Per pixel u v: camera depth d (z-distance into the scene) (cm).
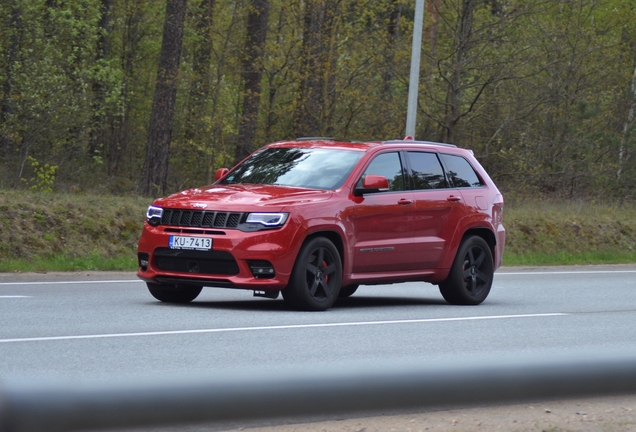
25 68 2617
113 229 1850
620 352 479
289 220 1025
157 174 2681
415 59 2170
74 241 1773
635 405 621
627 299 1436
